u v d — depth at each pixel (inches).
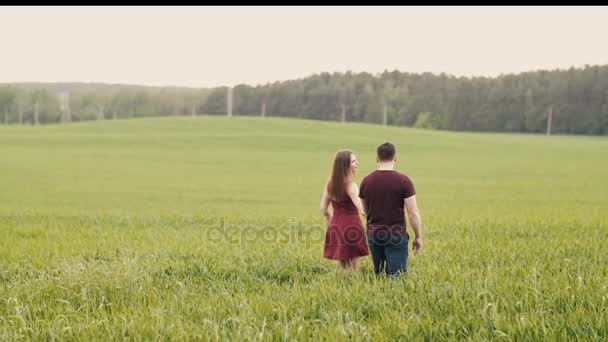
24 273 292.7
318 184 1290.6
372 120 5757.9
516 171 1642.5
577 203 860.0
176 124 3400.6
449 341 170.4
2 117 6323.8
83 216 667.4
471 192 1082.1
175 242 419.8
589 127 4544.8
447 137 3129.9
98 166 1699.1
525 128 4913.9
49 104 6417.3
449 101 5423.2
